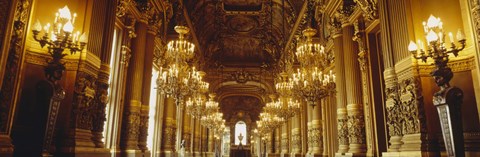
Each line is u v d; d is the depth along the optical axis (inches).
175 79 425.4
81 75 299.7
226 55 1312.7
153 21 551.5
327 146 678.5
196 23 974.4
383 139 428.1
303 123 869.2
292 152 930.1
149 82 527.2
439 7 296.4
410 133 292.2
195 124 1125.7
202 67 1141.1
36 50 279.6
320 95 409.4
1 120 226.2
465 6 250.8
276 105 822.5
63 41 235.9
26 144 259.3
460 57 273.9
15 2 235.8
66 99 293.0
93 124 320.8
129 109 480.1
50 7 295.1
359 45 476.7
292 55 888.3
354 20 485.4
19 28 243.9
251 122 1845.5
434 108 285.0
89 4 320.5
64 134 286.2
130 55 498.3
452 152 225.8
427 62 291.6
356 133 459.5
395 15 325.1
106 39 344.8
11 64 235.8
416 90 287.3
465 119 264.8
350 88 478.3
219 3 955.3
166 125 698.2
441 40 240.7
